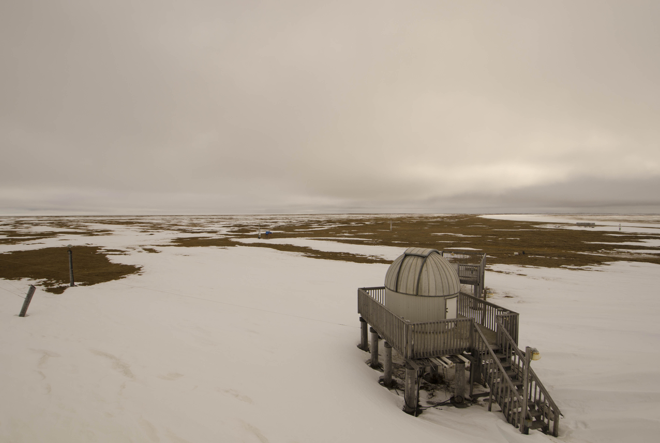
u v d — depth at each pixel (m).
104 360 10.46
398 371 12.02
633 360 11.97
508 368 10.05
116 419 7.04
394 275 11.30
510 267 32.00
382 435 7.57
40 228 86.00
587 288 23.69
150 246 47.75
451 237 64.19
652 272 29.33
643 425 8.45
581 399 9.91
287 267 31.83
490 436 8.27
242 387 9.33
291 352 12.57
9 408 7.23
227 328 14.98
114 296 20.36
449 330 9.95
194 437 6.64
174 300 19.83
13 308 16.97
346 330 15.88
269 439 6.93
